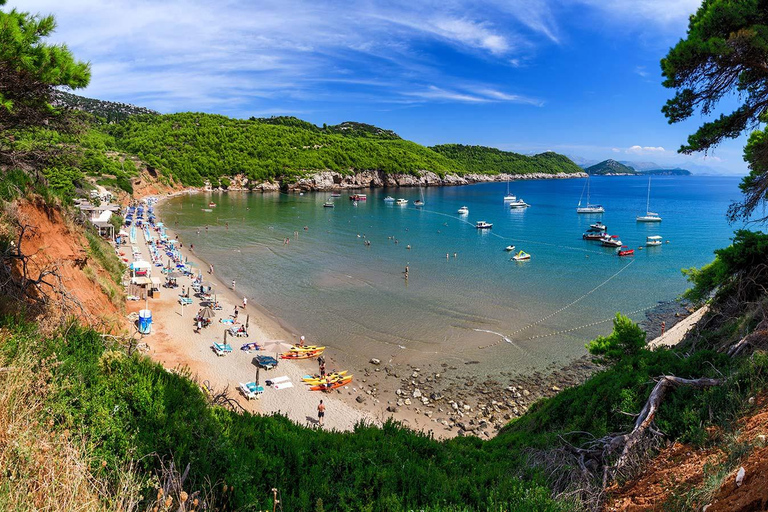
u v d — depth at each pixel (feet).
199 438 21.83
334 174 573.74
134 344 31.94
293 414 72.59
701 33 36.35
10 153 40.81
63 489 14.34
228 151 522.47
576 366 94.17
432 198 499.10
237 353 92.48
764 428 21.72
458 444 36.88
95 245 92.32
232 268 172.04
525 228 288.51
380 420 73.15
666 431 27.48
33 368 21.11
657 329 113.29
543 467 28.71
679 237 250.98
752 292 52.42
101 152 344.49
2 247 37.70
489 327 114.93
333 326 114.11
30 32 28.55
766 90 38.58
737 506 16.21
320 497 20.74
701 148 42.45
